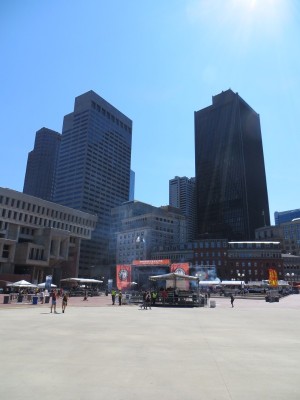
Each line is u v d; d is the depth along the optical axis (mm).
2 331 15758
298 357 10320
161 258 154625
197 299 43000
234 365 9141
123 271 61562
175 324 20062
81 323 19719
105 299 55500
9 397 6312
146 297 35812
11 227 104938
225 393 6645
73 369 8508
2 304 37656
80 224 128000
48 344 12242
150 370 8477
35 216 111625
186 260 145750
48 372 8188
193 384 7258
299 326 19688
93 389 6836
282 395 6535
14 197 106000
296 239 197875
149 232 167750
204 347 12023
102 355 10336
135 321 21562
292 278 153750
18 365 8914
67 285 114375
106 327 17875
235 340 13828
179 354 10656
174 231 183875
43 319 21969
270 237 194875
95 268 179125
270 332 16688
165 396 6434
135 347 11844
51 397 6316
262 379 7703
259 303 50656
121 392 6652
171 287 48062
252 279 132750
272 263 134625
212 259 137000
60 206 120625
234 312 31812
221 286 98812
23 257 98125
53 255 108688
